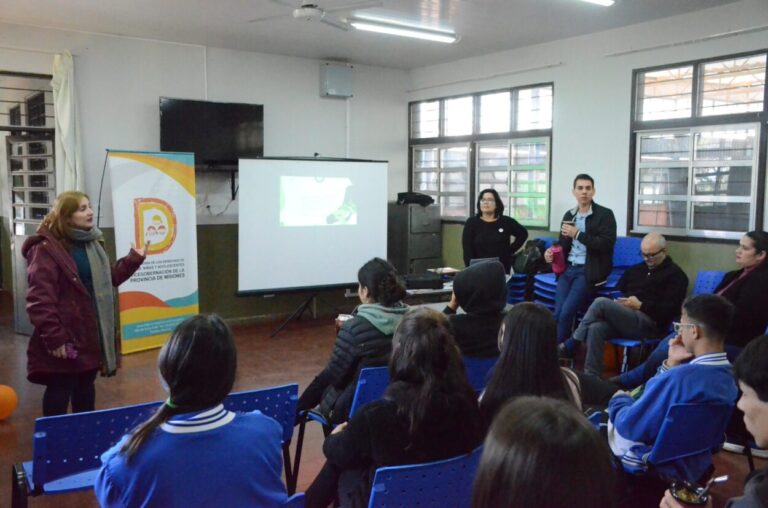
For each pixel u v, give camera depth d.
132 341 5.71
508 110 7.16
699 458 2.27
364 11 5.38
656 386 2.16
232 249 6.90
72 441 2.02
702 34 5.34
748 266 3.92
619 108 6.03
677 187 5.68
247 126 6.88
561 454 0.70
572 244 5.24
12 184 6.58
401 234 7.70
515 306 1.91
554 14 5.47
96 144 6.25
